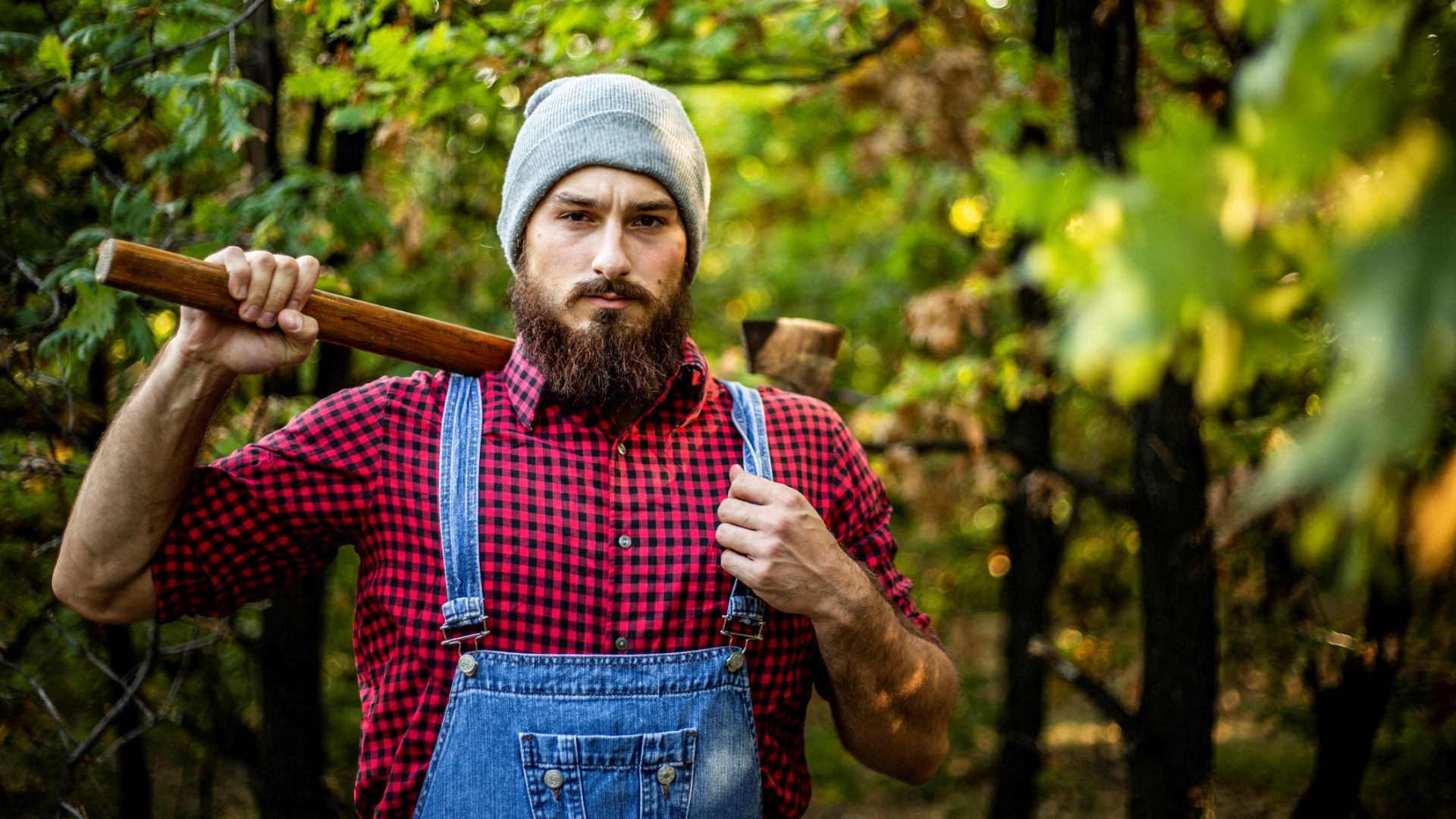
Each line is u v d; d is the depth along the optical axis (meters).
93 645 2.55
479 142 3.03
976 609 6.11
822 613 1.28
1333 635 2.66
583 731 1.25
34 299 2.23
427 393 1.39
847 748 1.49
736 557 1.29
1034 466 3.49
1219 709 4.45
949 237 4.46
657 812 1.26
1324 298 0.51
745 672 1.33
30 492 2.25
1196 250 0.47
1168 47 3.03
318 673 2.51
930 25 3.31
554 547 1.30
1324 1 0.49
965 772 5.21
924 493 3.85
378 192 2.93
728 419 1.48
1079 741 5.62
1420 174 0.46
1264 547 2.91
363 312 1.35
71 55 2.14
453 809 1.23
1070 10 2.30
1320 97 0.48
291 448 1.30
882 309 5.01
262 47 2.52
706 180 1.49
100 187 2.10
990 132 3.42
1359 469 0.44
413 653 1.27
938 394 3.25
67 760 2.08
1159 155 0.49
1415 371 0.43
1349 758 2.54
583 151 1.34
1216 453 3.07
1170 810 2.33
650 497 1.36
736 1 2.85
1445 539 0.49
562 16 2.45
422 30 2.62
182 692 2.72
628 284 1.34
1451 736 3.09
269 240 2.24
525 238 1.43
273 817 2.44
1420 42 0.48
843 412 4.99
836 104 4.09
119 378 2.42
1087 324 0.48
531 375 1.36
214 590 1.29
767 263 6.32
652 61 2.66
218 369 1.19
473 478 1.31
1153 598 2.39
